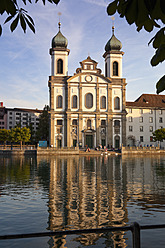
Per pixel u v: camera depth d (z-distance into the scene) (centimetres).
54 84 7194
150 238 759
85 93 7250
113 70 7631
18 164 3425
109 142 7231
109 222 895
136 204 1144
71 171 2517
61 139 7112
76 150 6241
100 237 769
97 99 7262
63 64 7362
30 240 748
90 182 1797
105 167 2945
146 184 1703
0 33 268
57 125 7088
